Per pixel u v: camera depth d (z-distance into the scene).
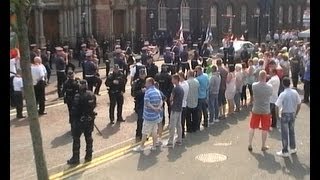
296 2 64.31
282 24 61.84
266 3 57.34
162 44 43.59
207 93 16.59
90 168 12.22
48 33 37.94
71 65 22.28
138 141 14.78
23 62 7.50
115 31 42.66
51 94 22.69
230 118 18.08
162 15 46.62
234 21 54.19
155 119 13.56
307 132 15.93
